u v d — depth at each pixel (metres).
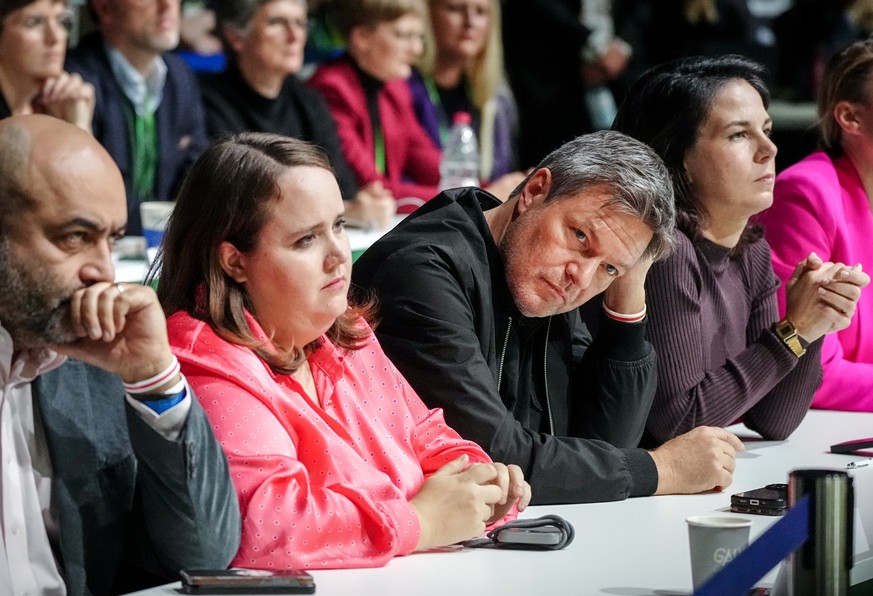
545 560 3.71
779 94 13.02
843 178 6.68
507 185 9.71
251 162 3.79
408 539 3.68
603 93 12.53
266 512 3.52
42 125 3.30
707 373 5.48
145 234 7.21
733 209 5.53
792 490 3.21
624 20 12.88
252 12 9.54
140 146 9.15
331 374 4.03
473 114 11.11
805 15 12.91
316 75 10.51
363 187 10.29
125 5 8.95
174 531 3.40
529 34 12.23
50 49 8.15
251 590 3.29
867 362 6.63
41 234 3.25
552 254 4.55
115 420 3.65
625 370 5.00
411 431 4.21
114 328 3.26
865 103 6.57
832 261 6.52
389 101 10.55
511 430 4.46
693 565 3.35
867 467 4.01
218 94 9.70
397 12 10.30
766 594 3.44
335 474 3.74
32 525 3.50
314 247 3.80
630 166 4.49
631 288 4.95
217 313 3.78
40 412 3.55
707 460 4.63
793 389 5.61
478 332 4.68
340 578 3.49
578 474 4.45
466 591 3.39
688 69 5.55
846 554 3.16
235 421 3.62
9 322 3.33
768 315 5.92
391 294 4.57
